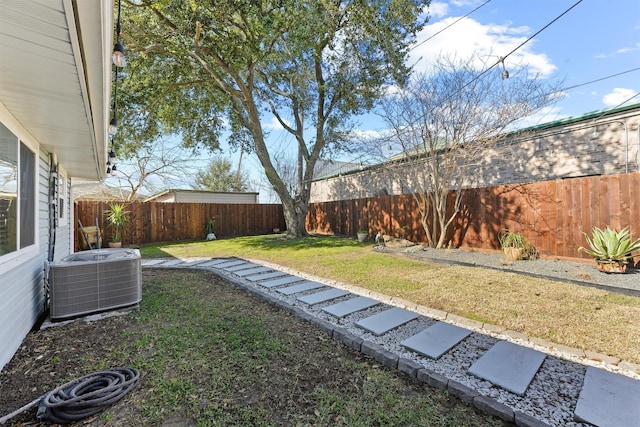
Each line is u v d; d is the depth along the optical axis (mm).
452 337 2830
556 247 5711
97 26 1442
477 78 6508
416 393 2062
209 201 15836
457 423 1761
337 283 4875
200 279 5457
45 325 3227
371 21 8125
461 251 7082
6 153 2535
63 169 5645
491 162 8289
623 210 4875
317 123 11242
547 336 2807
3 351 2404
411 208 8719
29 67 1819
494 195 6754
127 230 10320
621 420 1695
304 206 11484
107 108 2686
